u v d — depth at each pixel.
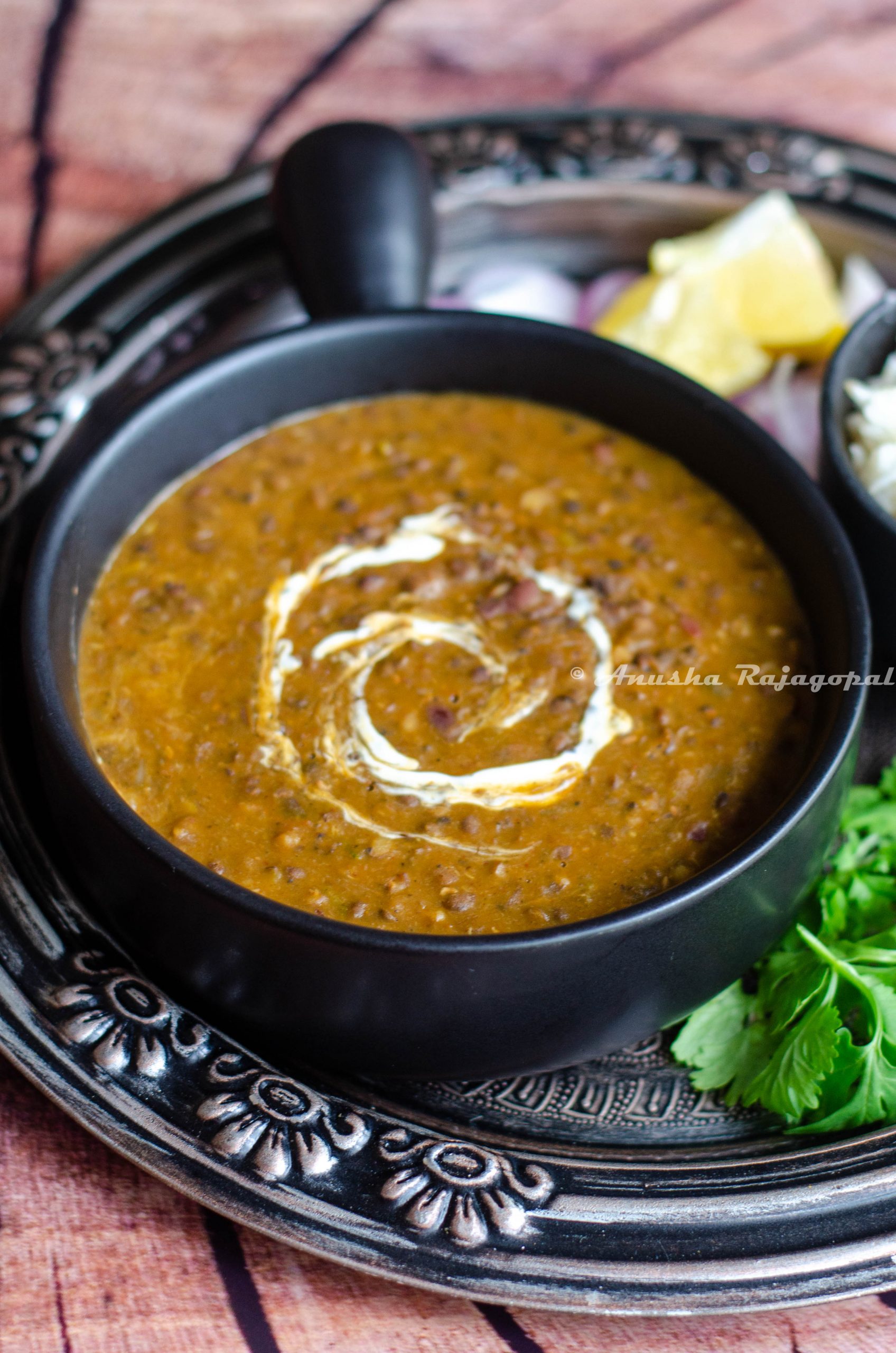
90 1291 0.41
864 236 0.57
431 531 0.47
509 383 0.50
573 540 0.47
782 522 0.47
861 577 0.45
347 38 0.64
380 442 0.49
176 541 0.47
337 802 0.43
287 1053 0.43
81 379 0.52
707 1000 0.43
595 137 0.58
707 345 0.54
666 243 0.56
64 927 0.44
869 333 0.50
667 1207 0.41
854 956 0.44
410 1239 0.40
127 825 0.41
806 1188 0.41
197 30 0.64
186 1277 0.42
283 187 0.50
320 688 0.45
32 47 0.63
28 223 0.58
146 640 0.46
